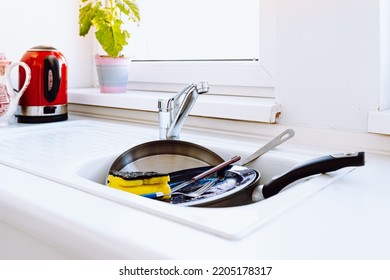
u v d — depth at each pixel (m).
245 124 1.00
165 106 0.92
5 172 0.66
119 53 1.32
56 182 0.60
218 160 0.85
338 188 0.58
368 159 0.76
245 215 0.45
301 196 0.53
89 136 1.02
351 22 0.80
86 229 0.42
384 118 0.76
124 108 1.22
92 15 1.28
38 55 1.14
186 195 0.72
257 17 1.18
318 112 0.87
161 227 0.42
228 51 1.26
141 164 0.85
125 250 0.38
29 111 1.15
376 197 0.53
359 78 0.81
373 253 0.36
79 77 1.51
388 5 0.81
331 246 0.38
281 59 0.91
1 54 1.08
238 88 1.19
